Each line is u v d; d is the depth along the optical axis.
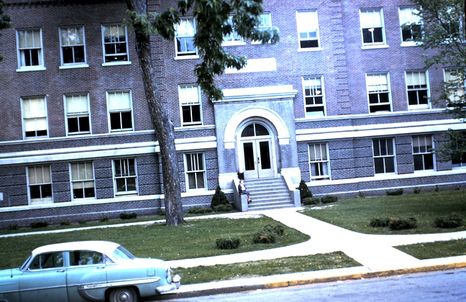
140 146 32.78
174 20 20.89
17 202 32.12
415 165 35.00
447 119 34.91
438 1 22.97
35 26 32.81
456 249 15.23
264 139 33.72
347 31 35.00
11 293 11.36
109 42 33.38
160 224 25.44
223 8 21.41
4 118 32.28
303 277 13.21
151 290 11.54
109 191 32.62
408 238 17.58
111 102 33.16
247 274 14.00
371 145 34.59
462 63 23.78
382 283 12.42
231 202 32.66
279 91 33.47
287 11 34.41
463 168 35.28
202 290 12.70
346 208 26.92
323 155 34.31
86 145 32.56
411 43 35.31
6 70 32.44
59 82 32.75
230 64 23.33
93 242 12.25
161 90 32.94
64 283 11.44
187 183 33.06
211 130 33.22
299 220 23.89
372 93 35.00
